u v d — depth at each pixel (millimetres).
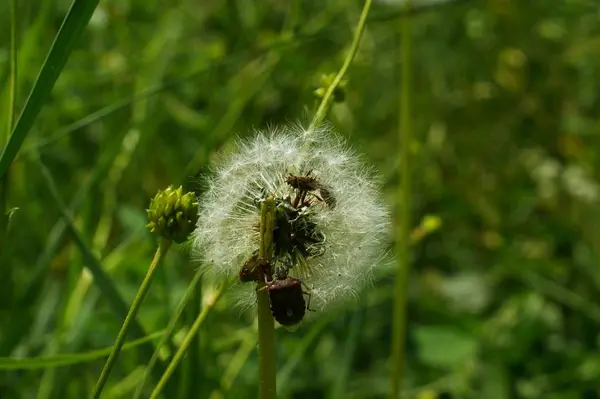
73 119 654
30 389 498
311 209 370
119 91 665
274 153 373
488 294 625
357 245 371
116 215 614
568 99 737
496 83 740
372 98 730
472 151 716
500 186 701
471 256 662
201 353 448
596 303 624
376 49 745
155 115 666
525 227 680
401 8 521
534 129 736
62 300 522
